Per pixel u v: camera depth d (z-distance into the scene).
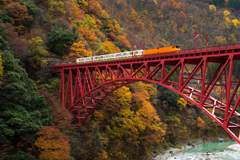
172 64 43.22
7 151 39.97
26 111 44.12
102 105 70.44
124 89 74.38
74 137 54.56
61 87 67.12
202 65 39.62
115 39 124.75
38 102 50.25
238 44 31.66
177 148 91.25
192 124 108.56
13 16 76.06
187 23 188.00
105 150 61.25
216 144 102.44
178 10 196.00
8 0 80.69
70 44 79.56
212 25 191.12
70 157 46.78
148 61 44.41
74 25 98.31
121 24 163.62
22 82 49.56
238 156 82.75
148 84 103.88
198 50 36.09
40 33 80.94
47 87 65.06
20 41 65.88
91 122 64.88
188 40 174.88
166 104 109.81
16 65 51.47
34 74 66.75
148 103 83.81
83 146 54.03
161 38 174.62
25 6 78.50
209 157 80.81
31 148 40.09
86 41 94.75
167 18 190.38
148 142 75.94
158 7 196.38
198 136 106.50
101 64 54.91
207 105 34.78
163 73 41.47
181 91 37.47
